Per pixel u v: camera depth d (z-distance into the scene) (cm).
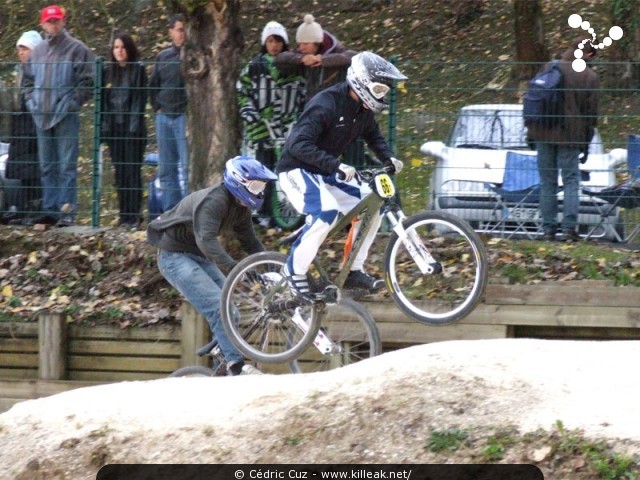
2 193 2186
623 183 1962
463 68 2119
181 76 2078
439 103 2045
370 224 1388
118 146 2123
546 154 1972
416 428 984
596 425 938
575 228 1994
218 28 2020
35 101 2125
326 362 1780
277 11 4378
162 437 1055
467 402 1001
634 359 1100
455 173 2009
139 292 2052
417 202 2019
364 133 1424
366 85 1350
